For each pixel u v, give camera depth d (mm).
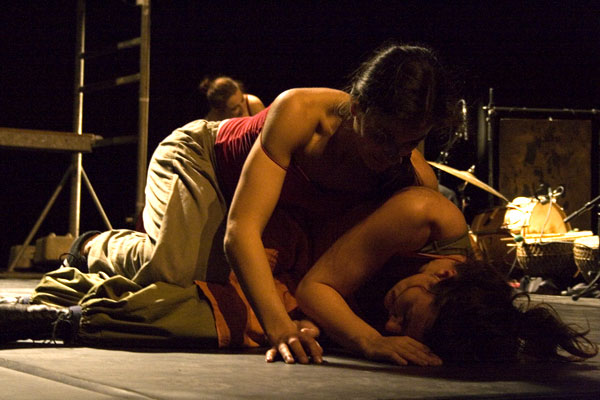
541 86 8773
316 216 2529
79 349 2135
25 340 2266
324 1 8336
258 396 1515
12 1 8031
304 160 2271
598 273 5473
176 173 2588
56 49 8250
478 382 1753
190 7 8211
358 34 8406
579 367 2037
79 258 2799
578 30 8680
